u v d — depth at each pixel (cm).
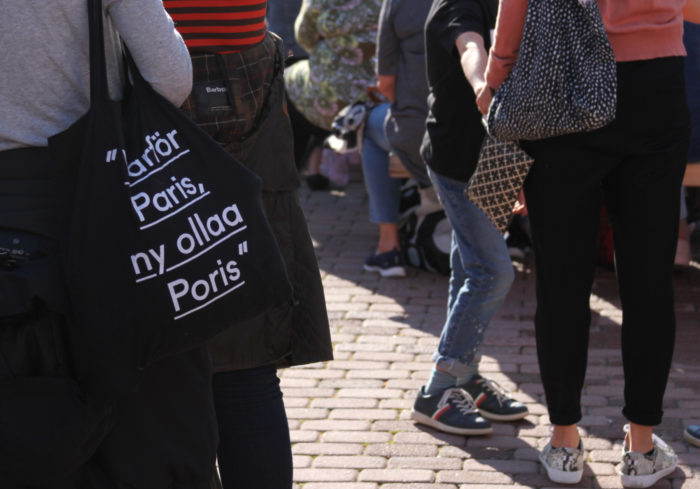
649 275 286
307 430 355
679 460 326
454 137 330
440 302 492
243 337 235
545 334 299
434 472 325
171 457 200
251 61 232
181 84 198
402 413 368
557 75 260
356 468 328
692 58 430
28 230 187
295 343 246
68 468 186
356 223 637
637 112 268
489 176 287
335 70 596
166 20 195
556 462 313
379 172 526
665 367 298
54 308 183
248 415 238
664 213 281
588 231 285
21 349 185
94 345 183
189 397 204
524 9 266
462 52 310
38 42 187
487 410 359
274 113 239
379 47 477
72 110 193
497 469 326
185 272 188
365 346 434
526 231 546
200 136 197
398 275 530
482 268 343
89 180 185
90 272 182
